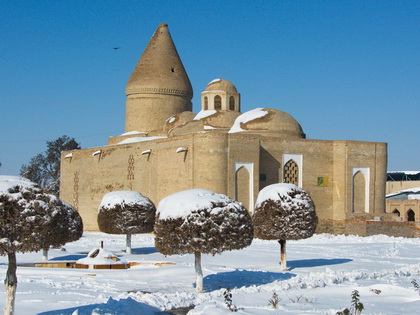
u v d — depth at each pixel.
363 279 19.78
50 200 12.52
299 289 17.47
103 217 28.64
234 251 29.27
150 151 45.19
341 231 43.00
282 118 43.72
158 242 17.41
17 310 13.80
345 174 43.28
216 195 17.61
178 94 51.19
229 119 46.31
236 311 13.87
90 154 53.44
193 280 19.47
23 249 12.08
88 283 18.25
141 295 15.95
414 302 15.30
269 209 22.42
